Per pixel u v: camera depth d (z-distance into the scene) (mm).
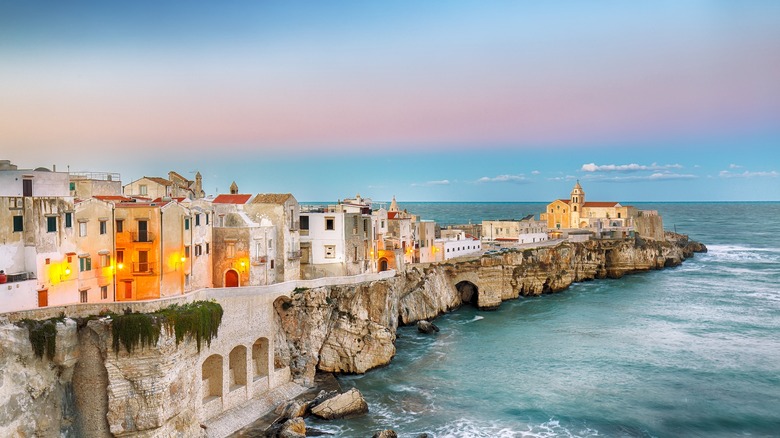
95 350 50594
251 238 76188
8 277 51125
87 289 59562
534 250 142125
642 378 76312
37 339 47562
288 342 74438
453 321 110188
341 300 80875
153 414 51250
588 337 97000
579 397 69875
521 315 115250
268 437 58938
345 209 104000
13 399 46094
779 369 79250
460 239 138875
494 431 60688
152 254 63438
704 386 73250
